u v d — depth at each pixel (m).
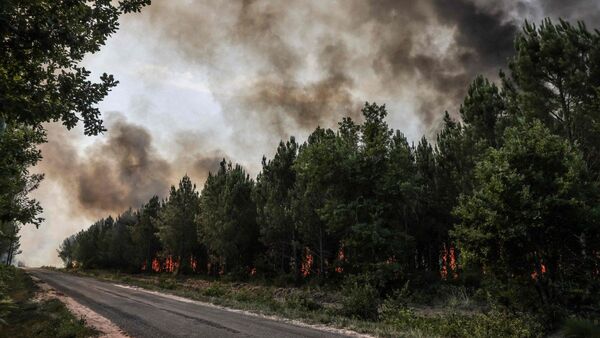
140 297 28.56
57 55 5.90
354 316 18.66
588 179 17.25
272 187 46.97
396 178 31.55
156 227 77.69
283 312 19.80
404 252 30.56
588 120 21.78
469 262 17.41
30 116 5.35
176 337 12.75
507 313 15.82
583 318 14.60
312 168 32.31
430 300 26.25
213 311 20.36
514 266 16.42
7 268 15.14
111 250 91.19
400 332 14.19
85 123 6.21
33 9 5.30
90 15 6.10
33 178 14.98
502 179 16.31
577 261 16.22
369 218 30.95
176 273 65.25
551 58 22.94
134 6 6.46
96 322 15.75
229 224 50.97
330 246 43.75
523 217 15.50
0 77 5.41
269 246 48.66
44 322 14.98
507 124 27.03
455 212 17.80
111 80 6.28
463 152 30.53
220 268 60.31
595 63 21.72
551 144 16.50
